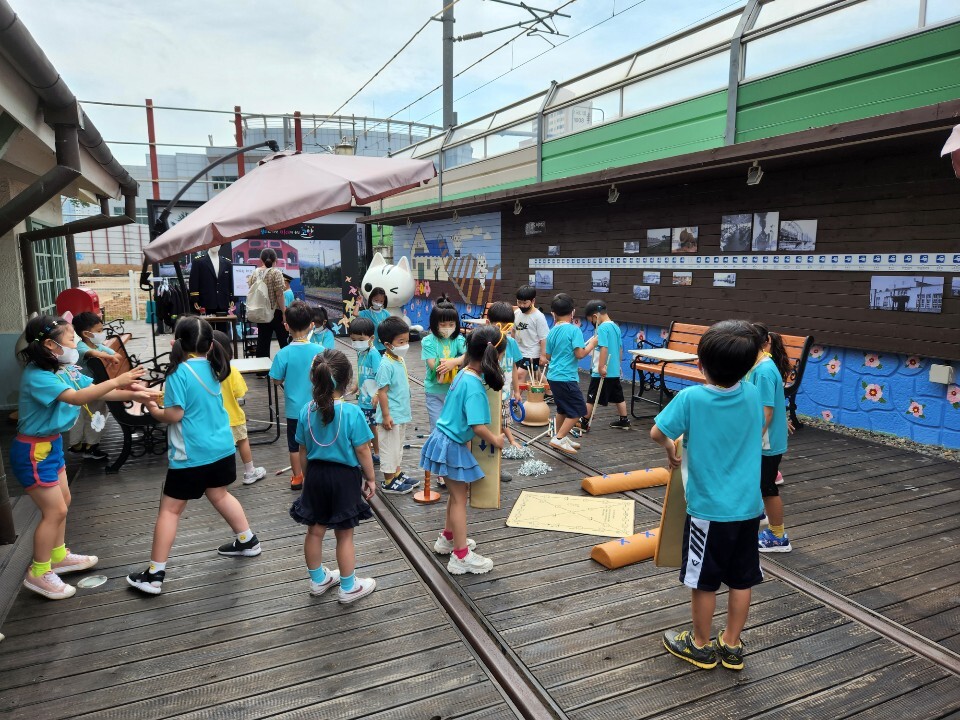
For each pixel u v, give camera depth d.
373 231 19.44
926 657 3.00
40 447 3.45
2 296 7.78
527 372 7.62
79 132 5.41
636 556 3.95
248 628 3.28
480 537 4.33
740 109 7.40
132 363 7.79
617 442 6.64
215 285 10.23
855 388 6.74
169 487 3.66
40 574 3.55
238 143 23.20
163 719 2.62
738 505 2.69
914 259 5.99
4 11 2.87
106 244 32.78
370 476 3.46
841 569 3.82
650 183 8.45
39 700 2.73
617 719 2.60
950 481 5.26
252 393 9.54
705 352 2.70
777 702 2.71
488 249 13.08
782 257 7.25
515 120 11.99
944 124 4.93
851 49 6.19
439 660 3.02
